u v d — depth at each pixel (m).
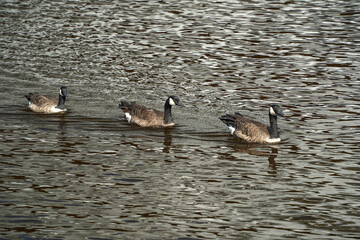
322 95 24.86
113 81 26.47
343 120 21.95
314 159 18.34
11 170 16.83
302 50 31.48
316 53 30.95
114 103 23.81
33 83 25.88
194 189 16.02
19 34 33.47
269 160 18.30
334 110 23.06
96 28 35.09
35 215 14.21
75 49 31.06
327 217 14.53
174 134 20.62
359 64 29.11
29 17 37.31
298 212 14.78
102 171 17.03
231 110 23.23
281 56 30.50
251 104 23.91
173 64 29.06
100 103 23.75
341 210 14.92
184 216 14.44
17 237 13.16
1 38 32.56
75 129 20.75
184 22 36.81
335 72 27.97
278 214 14.66
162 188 16.00
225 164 17.92
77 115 22.30
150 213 14.53
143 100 24.19
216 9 40.31
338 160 18.25
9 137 19.62
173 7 40.72
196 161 18.09
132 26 35.69
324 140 20.02
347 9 40.34
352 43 32.62
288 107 23.47
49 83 25.94
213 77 27.27
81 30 34.59
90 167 17.30
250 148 19.39
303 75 27.58
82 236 13.29
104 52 30.69
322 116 22.44
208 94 25.05
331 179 16.81
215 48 31.75
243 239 13.36
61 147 18.89
